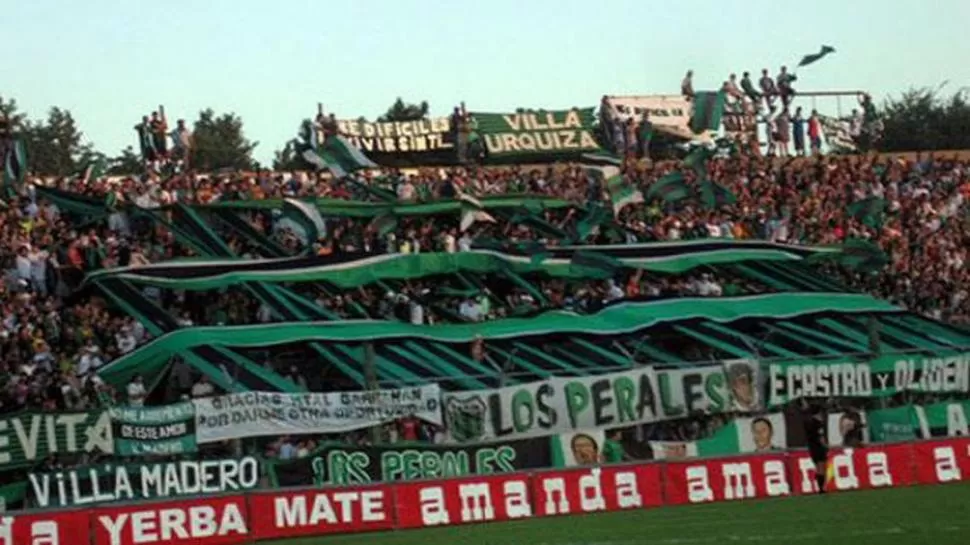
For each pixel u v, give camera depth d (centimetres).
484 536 4566
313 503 4853
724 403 6259
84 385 5891
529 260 7381
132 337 6325
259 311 6700
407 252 7331
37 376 5891
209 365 5891
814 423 5478
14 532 4406
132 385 5834
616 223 8031
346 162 8156
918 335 7219
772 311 7138
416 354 6338
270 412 5547
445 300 7056
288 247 7469
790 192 8994
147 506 4606
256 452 5503
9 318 6259
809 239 8419
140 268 6650
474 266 7275
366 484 4934
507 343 6569
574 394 6038
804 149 10156
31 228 7088
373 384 5872
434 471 5612
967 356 6675
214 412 5438
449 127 9662
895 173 9494
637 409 6138
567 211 8244
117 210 7294
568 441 5938
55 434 5116
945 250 8612
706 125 10019
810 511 4853
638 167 9119
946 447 5759
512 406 5919
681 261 7606
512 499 5109
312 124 8838
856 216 8644
